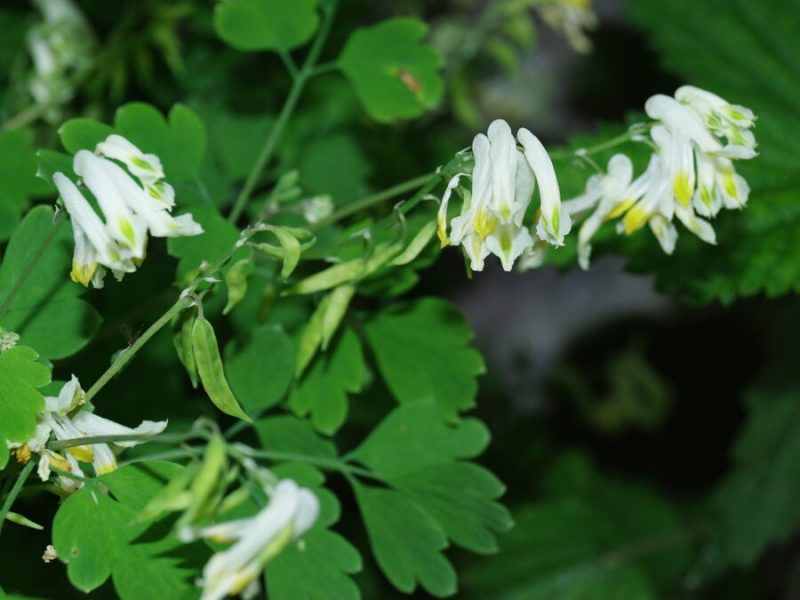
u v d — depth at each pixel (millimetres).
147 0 499
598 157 451
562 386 723
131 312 415
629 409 710
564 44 777
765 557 661
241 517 388
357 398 484
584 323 790
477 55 599
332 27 519
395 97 432
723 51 507
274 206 429
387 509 406
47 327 389
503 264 379
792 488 552
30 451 374
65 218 383
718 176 392
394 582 404
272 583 393
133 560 373
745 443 579
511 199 373
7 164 426
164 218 369
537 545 612
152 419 422
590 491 663
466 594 597
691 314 782
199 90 507
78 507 374
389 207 495
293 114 499
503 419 697
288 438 411
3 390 373
